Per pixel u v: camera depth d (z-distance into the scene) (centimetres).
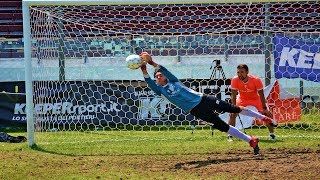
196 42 2311
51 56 1941
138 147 1317
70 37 2302
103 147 1328
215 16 2612
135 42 2303
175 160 1109
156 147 1312
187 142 1401
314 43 1847
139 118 1862
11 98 1894
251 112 1141
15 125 1892
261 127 1752
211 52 2266
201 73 2184
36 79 1708
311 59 1836
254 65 2164
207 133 1633
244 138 1127
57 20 2048
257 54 2219
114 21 2606
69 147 1332
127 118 1861
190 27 2611
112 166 1045
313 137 1475
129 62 1105
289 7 2422
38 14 1753
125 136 1603
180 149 1266
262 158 1095
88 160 1122
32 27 1730
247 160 1074
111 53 2289
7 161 1102
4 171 990
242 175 918
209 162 1069
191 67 2188
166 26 2664
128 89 1870
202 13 2645
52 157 1167
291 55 1836
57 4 1377
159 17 2670
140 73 2162
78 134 1670
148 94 1861
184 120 1828
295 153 1159
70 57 2211
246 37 2266
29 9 1391
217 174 937
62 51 2027
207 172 960
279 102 1792
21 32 2817
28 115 1342
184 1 1387
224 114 1708
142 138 1528
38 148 1312
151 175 938
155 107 1856
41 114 1652
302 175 904
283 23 2548
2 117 1892
